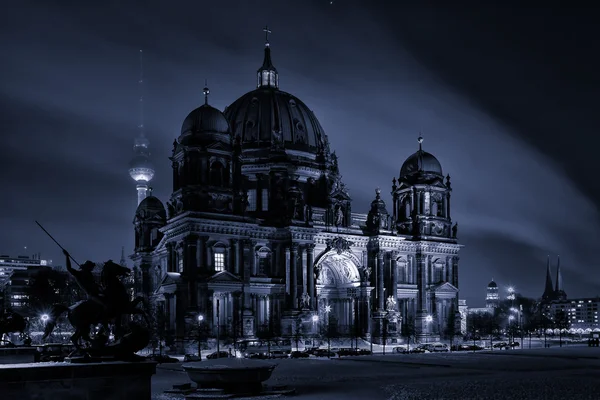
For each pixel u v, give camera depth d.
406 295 149.50
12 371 29.38
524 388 54.12
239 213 129.75
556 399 47.00
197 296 121.44
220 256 127.12
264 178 149.62
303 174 153.25
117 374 31.75
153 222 156.62
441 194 159.38
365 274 143.75
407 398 48.03
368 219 148.50
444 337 152.00
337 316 149.88
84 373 31.00
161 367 84.06
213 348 120.31
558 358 98.88
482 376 66.50
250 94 161.88
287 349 122.81
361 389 54.31
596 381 60.16
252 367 49.75
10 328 50.62
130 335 34.41
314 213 142.62
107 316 34.41
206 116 131.38
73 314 34.09
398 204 161.12
